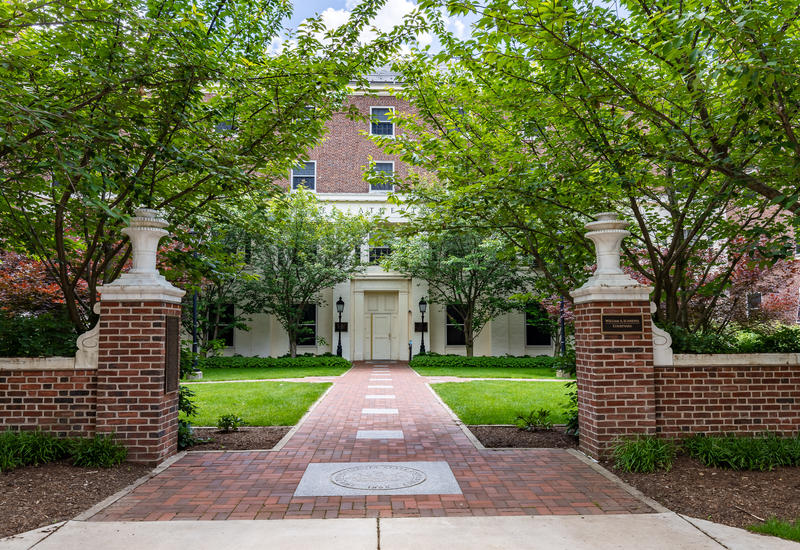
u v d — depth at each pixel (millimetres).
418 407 10719
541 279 9383
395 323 25344
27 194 7023
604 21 6305
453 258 21031
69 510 4742
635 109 6617
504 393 12711
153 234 6766
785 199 5367
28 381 6434
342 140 25562
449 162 8352
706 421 6695
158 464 6309
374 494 5195
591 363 6637
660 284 7922
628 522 4449
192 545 3967
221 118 7738
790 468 5957
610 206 8047
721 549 3898
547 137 8008
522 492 5266
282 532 4219
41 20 5410
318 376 17812
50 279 13109
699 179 6992
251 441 7641
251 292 22703
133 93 6410
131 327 6438
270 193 8367
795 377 6805
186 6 7070
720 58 5754
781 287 13500
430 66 8086
